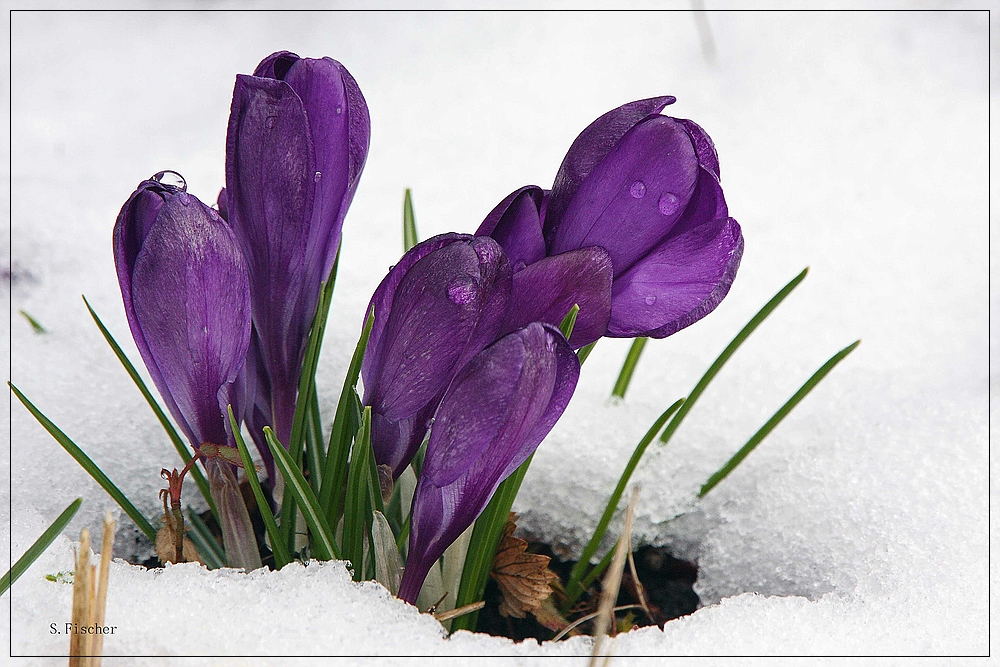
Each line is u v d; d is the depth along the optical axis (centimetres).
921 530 46
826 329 56
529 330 38
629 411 51
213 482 43
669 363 54
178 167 70
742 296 59
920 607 44
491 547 44
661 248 40
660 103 40
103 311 54
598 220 40
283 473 42
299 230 41
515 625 46
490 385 39
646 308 40
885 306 58
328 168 41
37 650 41
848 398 52
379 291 41
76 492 47
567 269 40
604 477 49
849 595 45
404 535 43
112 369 51
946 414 50
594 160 40
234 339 41
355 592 42
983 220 66
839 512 47
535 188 40
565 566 48
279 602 42
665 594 47
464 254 39
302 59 40
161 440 49
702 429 50
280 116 40
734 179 69
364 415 41
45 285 56
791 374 53
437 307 39
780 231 65
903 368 54
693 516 49
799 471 48
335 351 52
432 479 40
